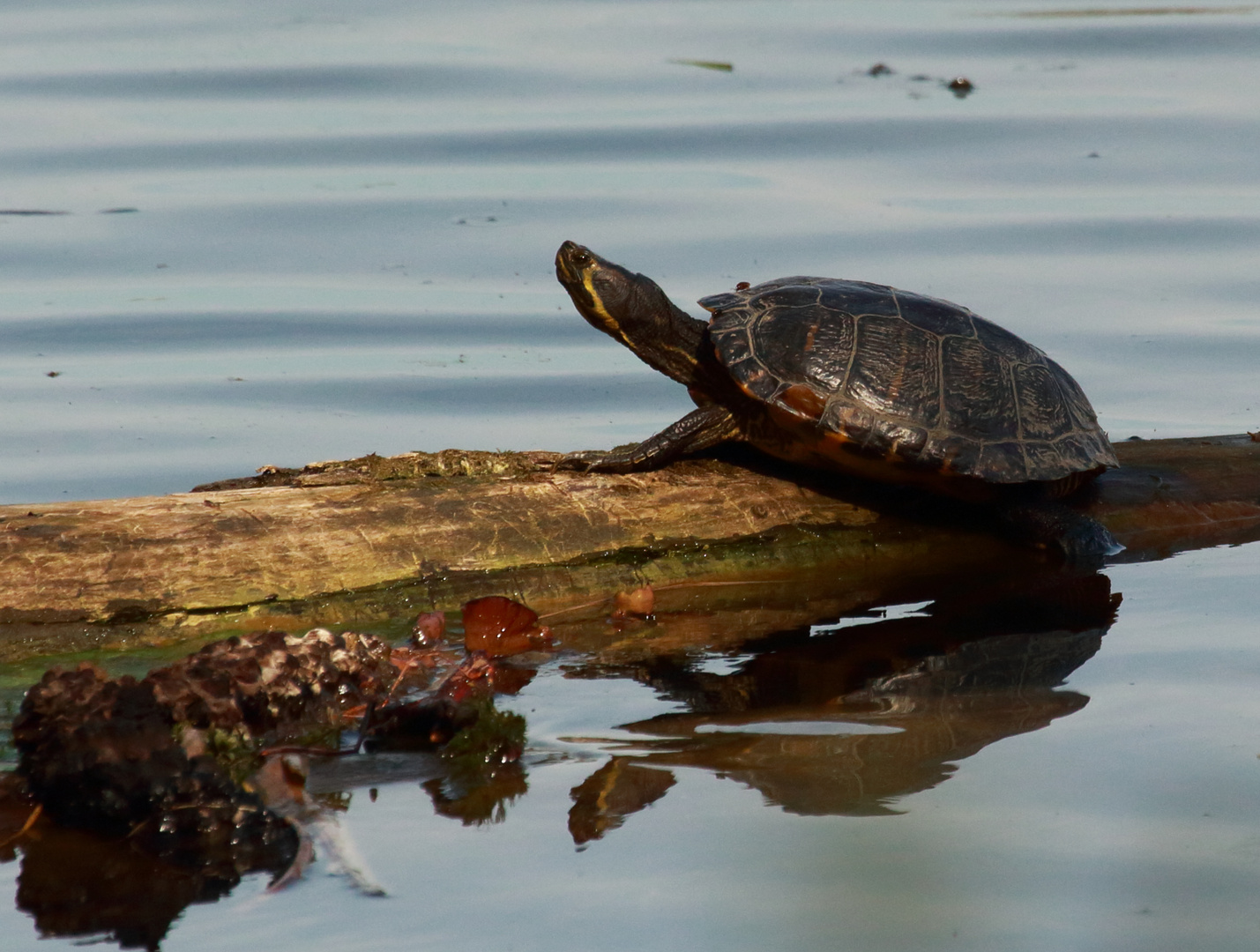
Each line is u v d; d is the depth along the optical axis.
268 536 14.20
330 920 8.38
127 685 10.67
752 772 10.52
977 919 8.23
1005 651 13.43
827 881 8.70
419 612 14.37
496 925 8.27
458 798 10.16
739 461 17.50
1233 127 36.91
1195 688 12.04
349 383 24.22
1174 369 24.50
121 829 9.74
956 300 27.48
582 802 10.00
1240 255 29.50
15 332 26.03
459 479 15.81
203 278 29.08
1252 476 18.78
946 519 17.42
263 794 10.24
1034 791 10.02
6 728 11.47
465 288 28.78
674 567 15.81
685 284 27.86
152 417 22.41
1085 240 30.59
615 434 22.05
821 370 15.92
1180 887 8.55
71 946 8.20
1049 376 17.17
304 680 11.80
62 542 13.44
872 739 11.16
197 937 8.26
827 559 16.48
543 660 13.33
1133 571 16.17
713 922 8.24
